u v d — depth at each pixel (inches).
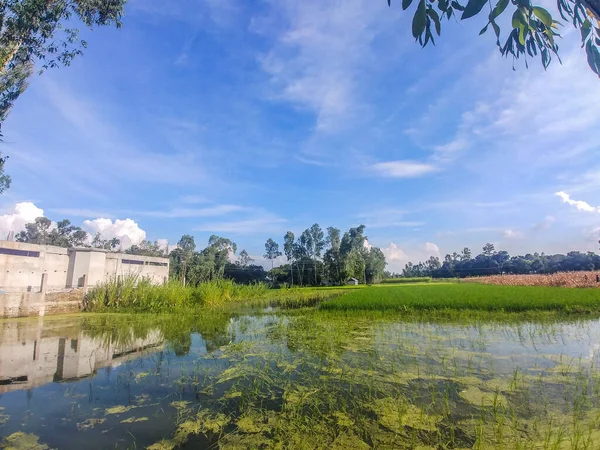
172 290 789.2
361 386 224.7
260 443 156.3
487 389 214.2
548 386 217.8
